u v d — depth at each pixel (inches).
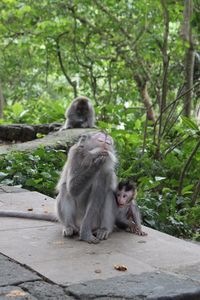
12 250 207.2
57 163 439.2
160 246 217.5
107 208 227.8
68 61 810.8
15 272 181.3
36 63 880.3
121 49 762.2
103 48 765.9
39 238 225.0
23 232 233.6
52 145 477.7
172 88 767.1
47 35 725.9
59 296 161.8
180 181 416.5
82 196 225.6
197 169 462.6
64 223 229.5
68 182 221.6
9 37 784.3
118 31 740.0
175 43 710.5
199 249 214.8
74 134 519.2
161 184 434.3
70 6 707.4
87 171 215.8
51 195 375.9
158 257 202.5
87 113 624.7
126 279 176.1
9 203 286.7
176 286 169.6
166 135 529.0
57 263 192.4
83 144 220.8
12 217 260.7
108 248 212.8
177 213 370.3
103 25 729.6
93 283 171.8
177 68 748.6
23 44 751.1
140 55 725.9
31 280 174.4
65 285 169.9
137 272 184.2
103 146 219.1
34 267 187.2
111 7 723.4
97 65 811.4
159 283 172.4
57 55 790.5
